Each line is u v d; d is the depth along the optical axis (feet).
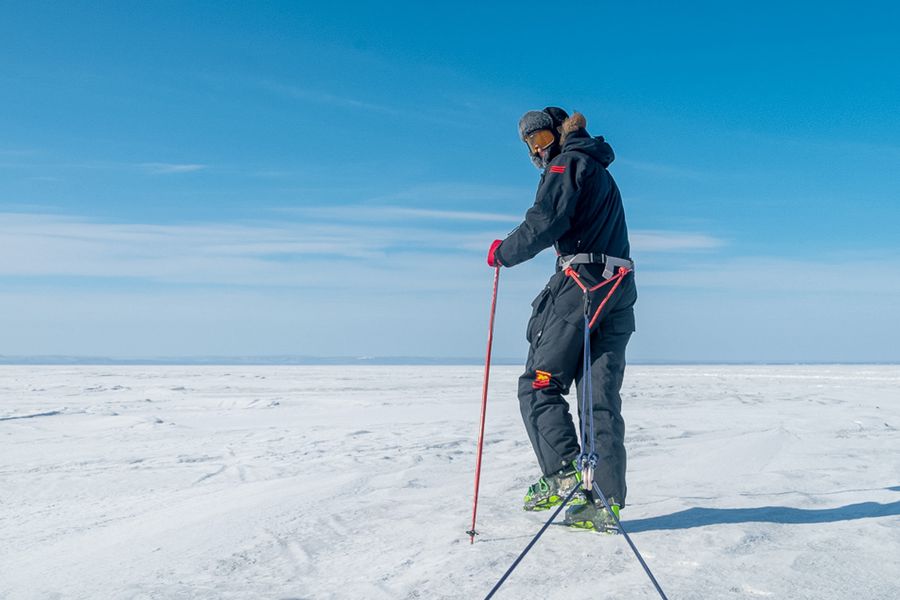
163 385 61.31
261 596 5.75
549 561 6.32
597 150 7.74
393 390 51.49
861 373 91.20
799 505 8.82
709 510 8.56
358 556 6.96
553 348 7.73
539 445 7.75
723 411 28.48
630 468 13.29
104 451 18.88
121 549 7.98
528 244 7.41
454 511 8.77
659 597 5.26
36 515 10.91
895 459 13.71
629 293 7.82
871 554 6.34
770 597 5.26
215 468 15.35
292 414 31.12
